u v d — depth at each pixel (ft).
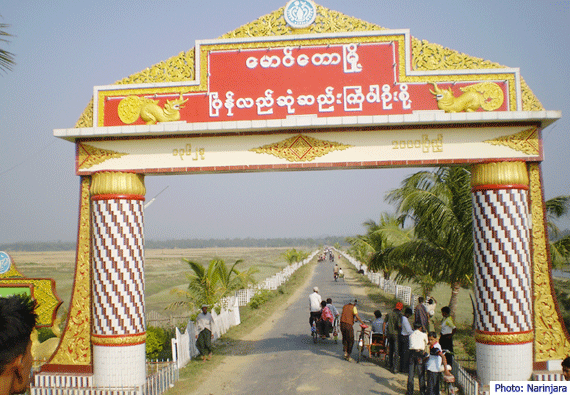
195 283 62.34
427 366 28.84
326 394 30.81
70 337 32.58
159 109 32.48
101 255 31.76
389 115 30.30
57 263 304.71
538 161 30.94
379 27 31.99
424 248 50.01
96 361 31.45
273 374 36.09
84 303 32.76
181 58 33.04
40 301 35.55
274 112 32.07
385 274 107.14
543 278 30.86
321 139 31.71
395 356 36.32
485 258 30.55
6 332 7.62
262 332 57.11
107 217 31.86
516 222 30.30
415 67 31.78
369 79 31.78
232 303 63.05
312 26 32.35
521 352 29.55
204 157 32.19
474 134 31.07
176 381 35.06
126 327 31.40
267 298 87.76
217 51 32.65
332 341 49.42
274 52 32.35
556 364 30.19
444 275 50.49
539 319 30.68
